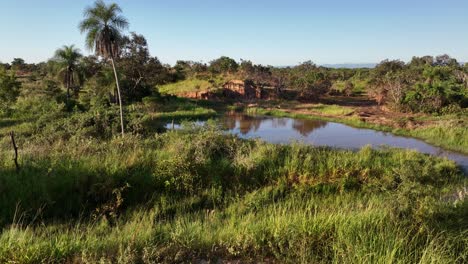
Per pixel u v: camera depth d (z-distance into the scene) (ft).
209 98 184.55
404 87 144.87
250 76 224.33
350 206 27.14
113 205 26.63
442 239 16.40
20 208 25.05
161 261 15.30
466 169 51.44
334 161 41.11
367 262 14.52
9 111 101.55
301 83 213.25
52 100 109.09
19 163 32.22
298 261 15.37
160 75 177.58
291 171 37.17
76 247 16.12
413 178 36.52
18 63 353.92
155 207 27.20
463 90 135.95
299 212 21.02
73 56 123.54
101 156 36.32
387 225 17.48
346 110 134.92
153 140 48.83
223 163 36.65
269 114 140.77
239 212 26.94
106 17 56.49
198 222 21.72
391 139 86.07
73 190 28.60
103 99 119.85
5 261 14.61
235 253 16.01
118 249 16.14
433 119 107.04
